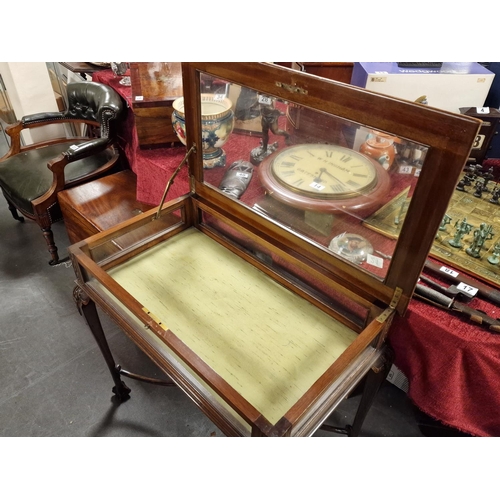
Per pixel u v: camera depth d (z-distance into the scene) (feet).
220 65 2.87
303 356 2.89
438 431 4.39
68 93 6.82
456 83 3.67
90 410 4.81
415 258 2.44
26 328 5.73
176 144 5.10
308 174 2.90
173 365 2.81
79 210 5.54
